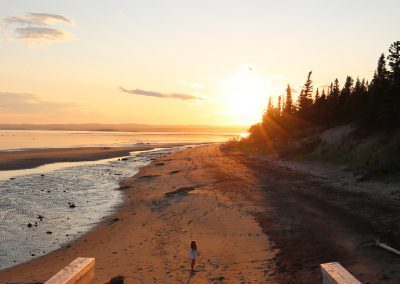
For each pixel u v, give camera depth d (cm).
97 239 2436
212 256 1888
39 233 2588
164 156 8550
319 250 1714
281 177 4250
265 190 3484
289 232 2081
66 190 4200
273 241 1981
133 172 5881
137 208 3341
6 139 15288
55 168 6103
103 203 3578
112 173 5712
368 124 4909
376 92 5222
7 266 1995
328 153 5162
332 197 2844
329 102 7875
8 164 6347
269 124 9400
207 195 3519
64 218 2992
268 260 1714
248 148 9138
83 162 7150
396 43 4925
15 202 3506
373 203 2494
